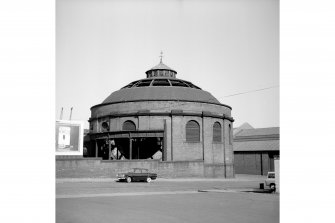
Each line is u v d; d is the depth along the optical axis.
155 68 42.56
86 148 42.69
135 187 22.09
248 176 42.59
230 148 37.66
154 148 36.56
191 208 12.95
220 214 11.68
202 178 32.06
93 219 10.59
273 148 47.06
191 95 36.34
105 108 35.91
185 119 33.94
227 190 21.27
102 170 28.86
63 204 13.63
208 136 34.66
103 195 17.02
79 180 27.14
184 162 31.48
